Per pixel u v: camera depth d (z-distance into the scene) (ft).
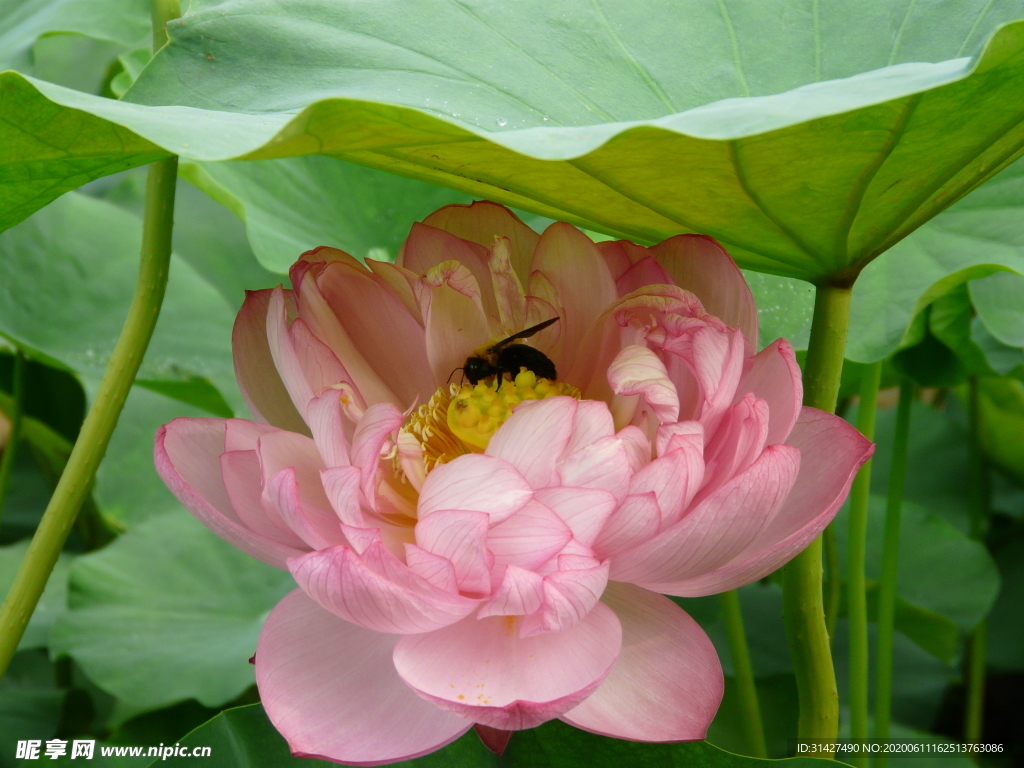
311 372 1.41
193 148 1.27
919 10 1.62
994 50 1.24
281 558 1.38
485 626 1.34
